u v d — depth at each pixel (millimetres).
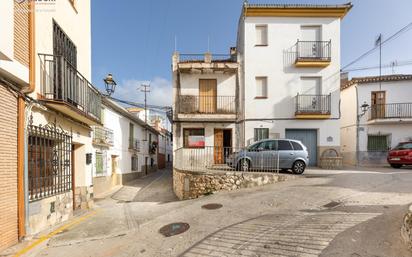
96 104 8820
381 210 5461
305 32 14711
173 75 14883
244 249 4137
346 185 7996
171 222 5977
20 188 4930
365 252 3684
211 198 7918
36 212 5430
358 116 16156
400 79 15781
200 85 15062
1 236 4438
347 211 5590
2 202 4473
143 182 17422
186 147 14711
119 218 6938
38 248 4711
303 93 14594
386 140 15969
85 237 5305
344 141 17641
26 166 5086
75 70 6883
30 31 5285
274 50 14547
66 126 7078
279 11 14398
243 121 14398
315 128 14383
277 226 5027
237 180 9047
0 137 4473
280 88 14461
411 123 15727
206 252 4156
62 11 7074
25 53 5133
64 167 6793
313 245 4035
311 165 14445
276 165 10117
